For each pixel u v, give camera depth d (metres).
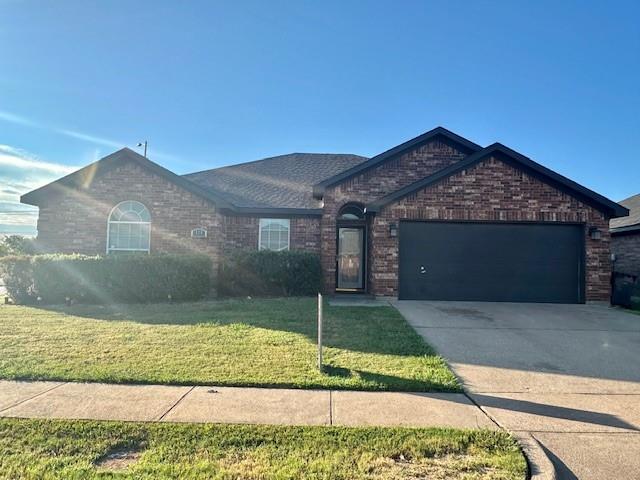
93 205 14.06
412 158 14.83
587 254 12.73
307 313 10.02
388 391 5.07
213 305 11.27
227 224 15.15
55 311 10.12
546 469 3.32
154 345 6.86
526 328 8.88
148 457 3.44
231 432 3.86
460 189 12.88
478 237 12.98
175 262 12.23
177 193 14.05
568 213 12.80
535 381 5.56
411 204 12.89
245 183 17.42
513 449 3.62
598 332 8.56
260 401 4.67
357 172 14.60
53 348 6.61
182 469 3.25
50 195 14.11
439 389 5.11
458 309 11.21
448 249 12.98
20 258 11.67
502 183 12.88
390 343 7.20
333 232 14.38
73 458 3.41
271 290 13.77
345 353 6.55
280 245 15.30
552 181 12.85
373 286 13.09
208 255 13.75
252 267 13.66
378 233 12.94
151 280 12.02
